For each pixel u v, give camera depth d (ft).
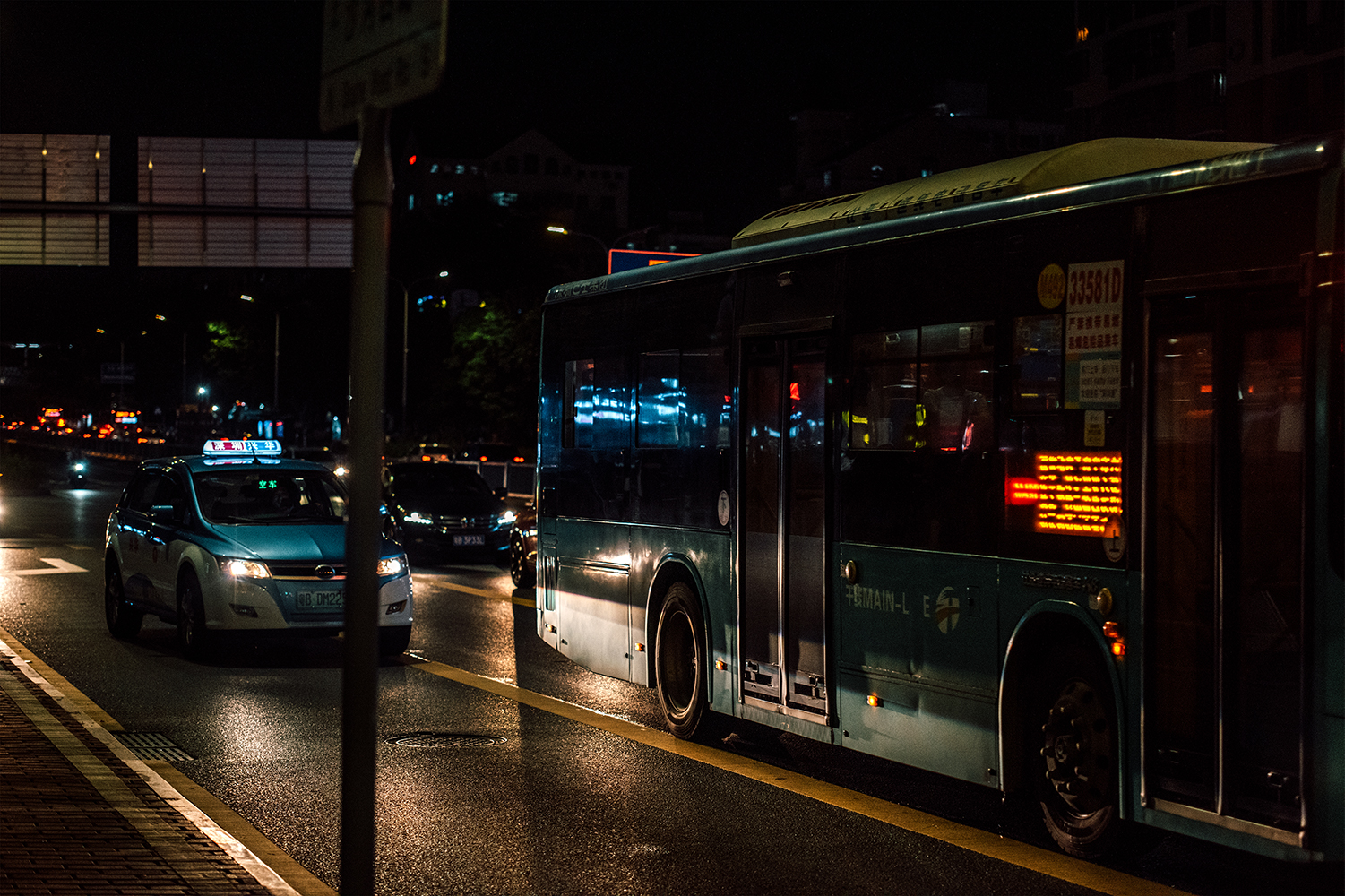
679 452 33.12
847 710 26.91
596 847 22.88
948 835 23.80
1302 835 18.28
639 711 35.76
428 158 453.17
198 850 20.95
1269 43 172.35
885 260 26.50
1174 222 20.74
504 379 204.95
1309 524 18.42
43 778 25.67
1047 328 22.71
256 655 44.52
